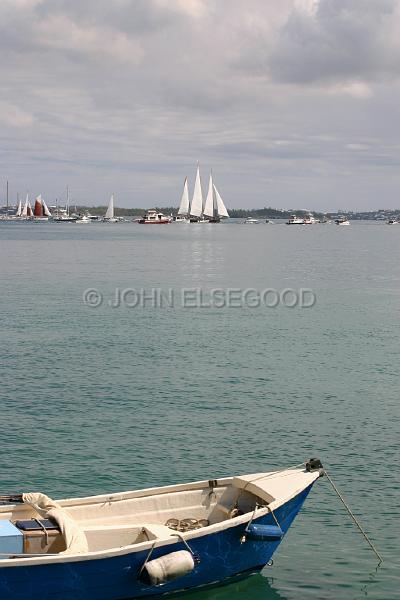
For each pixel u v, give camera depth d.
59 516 20.44
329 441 33.25
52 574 18.89
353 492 27.92
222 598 21.25
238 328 63.62
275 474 23.52
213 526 20.53
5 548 19.73
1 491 27.28
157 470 29.52
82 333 59.22
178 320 67.62
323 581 22.16
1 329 60.50
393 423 36.00
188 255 168.75
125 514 22.12
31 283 100.62
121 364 47.75
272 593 21.52
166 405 38.41
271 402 39.41
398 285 105.56
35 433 33.53
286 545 24.19
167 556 19.89
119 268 129.62
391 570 22.78
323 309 77.75
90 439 32.91
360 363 49.66
